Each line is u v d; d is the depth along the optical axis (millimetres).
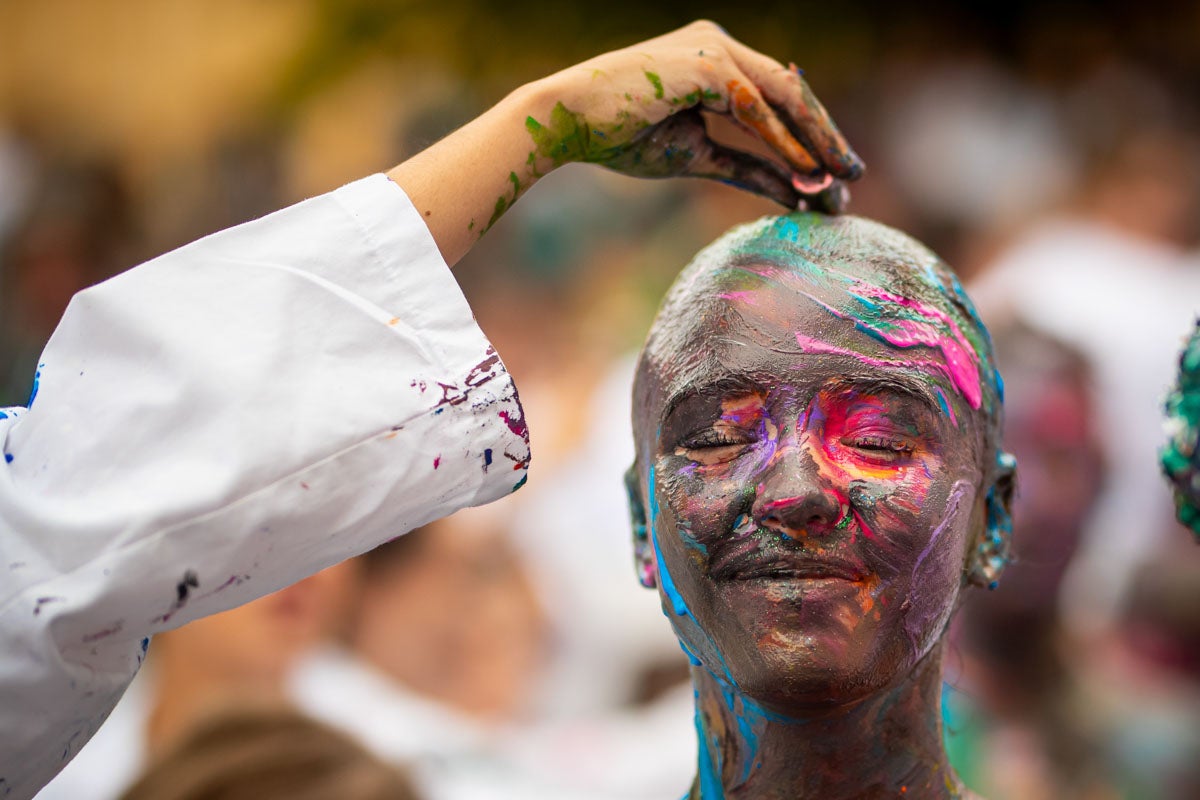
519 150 3611
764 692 3281
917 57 10008
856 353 3436
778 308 3494
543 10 9375
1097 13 10242
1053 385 7117
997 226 9750
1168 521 8195
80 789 6227
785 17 9523
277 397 3318
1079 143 9961
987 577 3691
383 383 3383
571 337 9852
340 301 3408
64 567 3230
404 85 9703
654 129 3732
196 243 3438
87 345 3412
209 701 5141
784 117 3760
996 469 3715
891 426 3406
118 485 3293
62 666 3240
